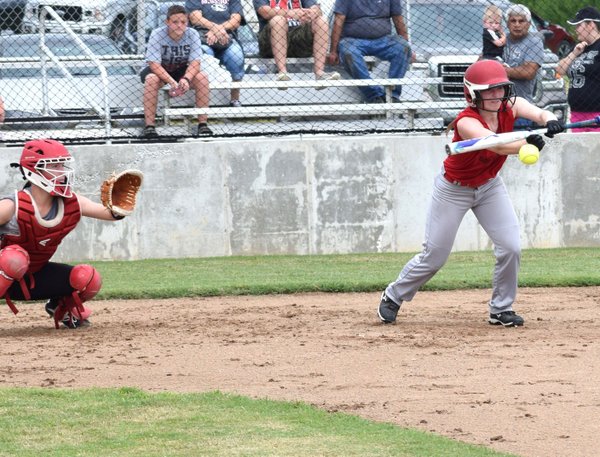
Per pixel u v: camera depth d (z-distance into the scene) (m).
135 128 36.53
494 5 37.94
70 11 38.06
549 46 45.31
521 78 36.53
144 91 35.66
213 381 16.34
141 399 14.73
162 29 35.41
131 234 34.84
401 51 38.12
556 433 12.86
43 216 20.75
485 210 21.09
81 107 36.66
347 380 16.23
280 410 14.07
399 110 37.78
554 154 37.03
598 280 28.62
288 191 35.56
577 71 36.84
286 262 33.69
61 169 20.52
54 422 13.55
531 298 26.09
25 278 21.30
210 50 37.09
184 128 36.84
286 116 37.75
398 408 14.32
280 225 35.66
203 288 27.72
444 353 18.42
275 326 21.95
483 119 20.19
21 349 19.53
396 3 38.03
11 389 15.40
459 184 20.72
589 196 37.28
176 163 35.00
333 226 35.91
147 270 32.09
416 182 36.22
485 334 20.50
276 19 37.28
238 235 35.47
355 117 38.75
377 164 35.97
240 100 37.94
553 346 18.97
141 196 34.91
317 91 38.31
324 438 12.61
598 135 37.12
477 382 15.93
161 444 12.46
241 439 12.62
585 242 37.47
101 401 14.63
